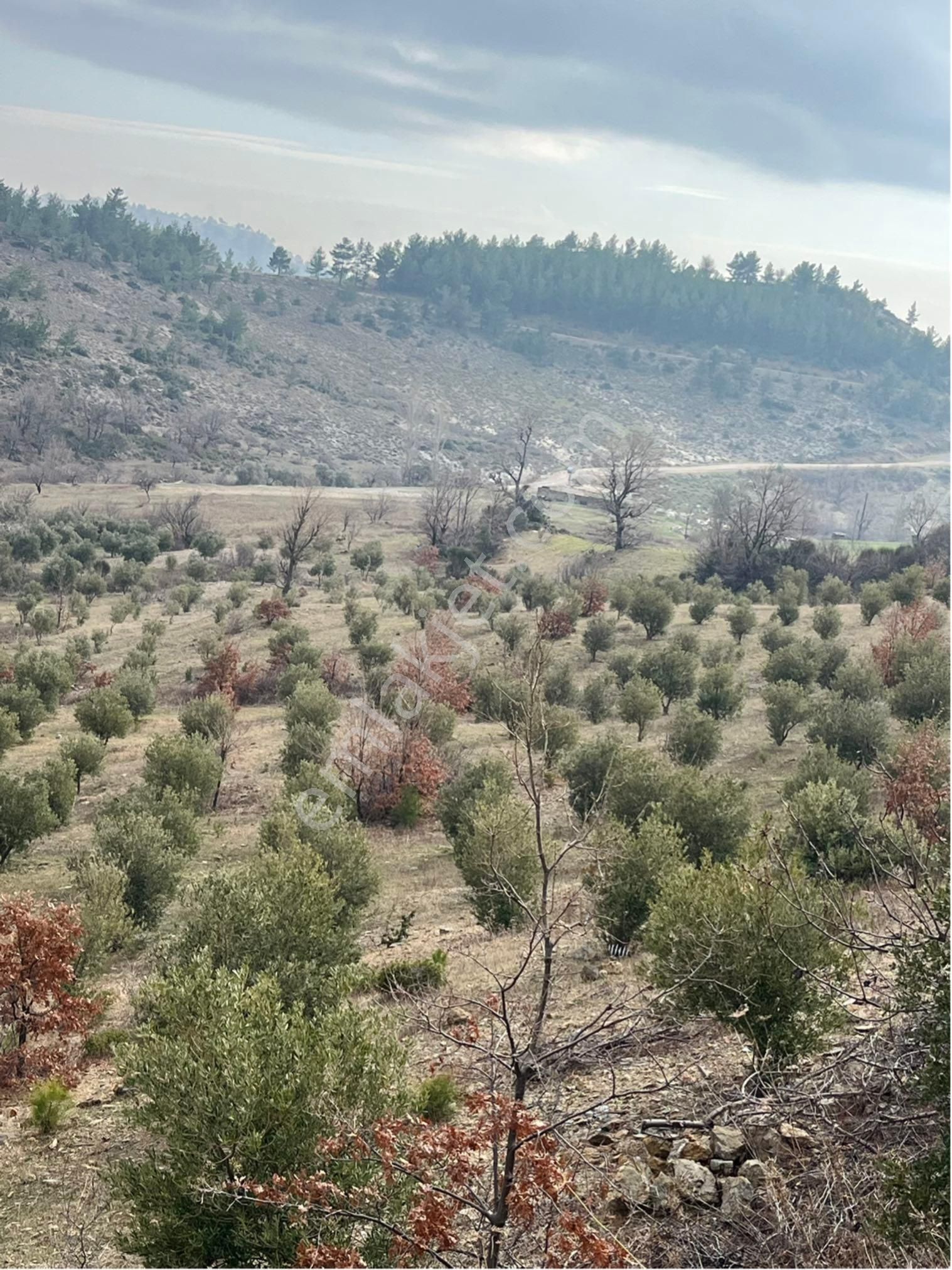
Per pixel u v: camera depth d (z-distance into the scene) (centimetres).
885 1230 589
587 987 1238
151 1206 719
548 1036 872
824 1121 693
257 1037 760
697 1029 921
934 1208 591
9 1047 1307
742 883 870
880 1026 749
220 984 854
